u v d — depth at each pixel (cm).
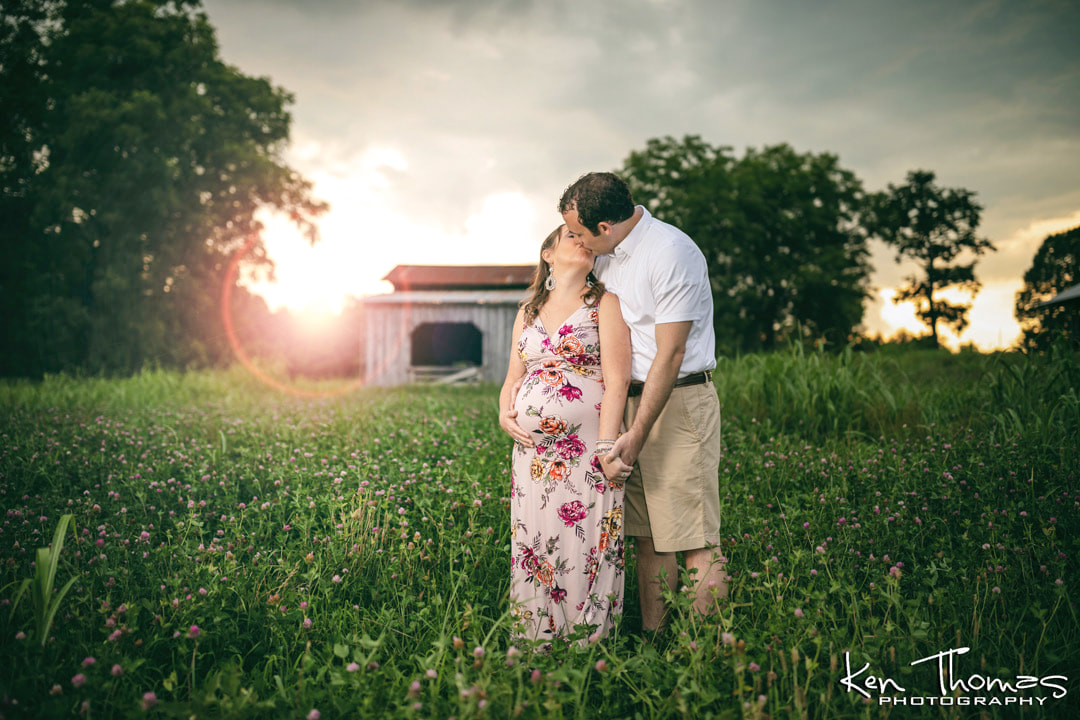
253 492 404
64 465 446
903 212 4712
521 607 235
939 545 294
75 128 2389
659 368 229
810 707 182
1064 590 222
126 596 238
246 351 2969
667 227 241
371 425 669
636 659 188
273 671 213
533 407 235
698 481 244
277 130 2966
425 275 2981
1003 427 507
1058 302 2047
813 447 542
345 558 282
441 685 184
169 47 2650
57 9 2778
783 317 3528
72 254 2622
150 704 162
